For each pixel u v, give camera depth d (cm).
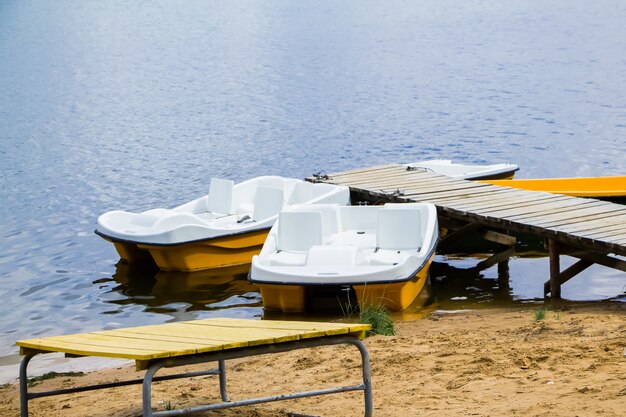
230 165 3681
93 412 833
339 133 4375
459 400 757
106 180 3378
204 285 1870
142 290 1855
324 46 8100
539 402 715
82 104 5434
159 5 12912
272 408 781
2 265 2117
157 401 841
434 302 1641
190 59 7425
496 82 5897
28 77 6612
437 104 5138
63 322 1656
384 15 11088
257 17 11119
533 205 1894
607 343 905
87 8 12488
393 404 767
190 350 592
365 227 1855
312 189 2177
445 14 11044
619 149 3781
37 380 1134
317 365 982
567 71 6238
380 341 1097
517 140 4069
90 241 2359
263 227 2003
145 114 5053
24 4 13162
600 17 10044
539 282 1781
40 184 3316
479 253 2056
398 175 2359
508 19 10238
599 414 659
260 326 693
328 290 1652
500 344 982
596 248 1547
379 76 6312
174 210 2117
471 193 2066
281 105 5256
